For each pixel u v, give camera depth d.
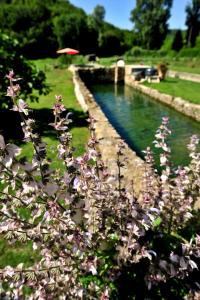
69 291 2.57
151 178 3.80
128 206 2.83
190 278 2.97
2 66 8.71
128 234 2.78
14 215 2.49
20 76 9.27
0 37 9.26
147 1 68.31
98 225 2.91
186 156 8.98
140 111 15.72
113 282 2.76
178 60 44.16
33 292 2.87
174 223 3.74
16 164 2.24
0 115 10.41
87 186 2.77
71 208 2.53
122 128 12.48
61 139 2.62
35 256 3.83
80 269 2.63
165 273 2.72
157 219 3.51
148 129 12.18
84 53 65.44
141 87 22.50
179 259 2.52
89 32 64.50
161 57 55.22
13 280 2.46
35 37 61.22
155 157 8.67
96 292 2.65
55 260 2.62
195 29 61.12
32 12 65.88
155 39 69.44
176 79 24.62
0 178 2.31
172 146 9.89
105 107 17.19
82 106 12.20
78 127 9.30
